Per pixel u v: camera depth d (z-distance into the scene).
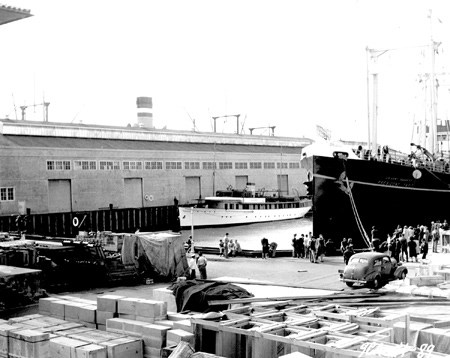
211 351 11.43
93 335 11.98
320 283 23.61
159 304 12.52
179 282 16.94
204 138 74.56
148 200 61.84
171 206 63.56
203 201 64.62
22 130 53.62
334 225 33.22
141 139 66.38
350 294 16.61
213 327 11.28
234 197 64.19
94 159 56.12
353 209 33.44
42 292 20.42
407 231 29.17
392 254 27.20
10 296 19.09
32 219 49.09
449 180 40.50
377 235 31.52
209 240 50.19
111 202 57.62
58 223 51.34
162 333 11.40
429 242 35.62
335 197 33.06
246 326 11.52
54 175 52.44
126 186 60.34
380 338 10.23
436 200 39.22
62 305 14.00
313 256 30.48
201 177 68.81
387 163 34.81
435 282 18.00
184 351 10.27
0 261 22.88
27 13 22.52
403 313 12.52
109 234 30.73
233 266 29.66
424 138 47.25
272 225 63.56
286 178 83.06
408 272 24.42
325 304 14.13
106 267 24.34
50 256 24.53
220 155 71.50
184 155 66.44
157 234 27.25
